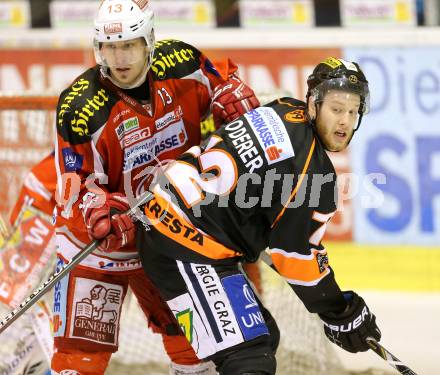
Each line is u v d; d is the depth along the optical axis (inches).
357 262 695.7
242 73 759.1
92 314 394.9
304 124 360.8
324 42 749.3
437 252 709.9
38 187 478.9
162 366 504.7
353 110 353.7
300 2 772.0
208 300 354.9
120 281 407.8
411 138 734.5
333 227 733.3
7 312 496.1
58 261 410.3
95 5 792.9
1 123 535.5
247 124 366.3
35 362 469.7
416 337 538.9
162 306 416.8
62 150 379.2
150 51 378.0
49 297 485.7
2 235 485.1
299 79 753.6
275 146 354.0
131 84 379.2
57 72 778.8
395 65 741.3
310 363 491.8
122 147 386.0
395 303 607.8
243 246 366.0
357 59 746.2
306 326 503.5
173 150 404.5
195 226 359.3
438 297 619.2
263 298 506.0
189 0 783.7
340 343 397.4
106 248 374.9
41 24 815.1
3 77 781.9
